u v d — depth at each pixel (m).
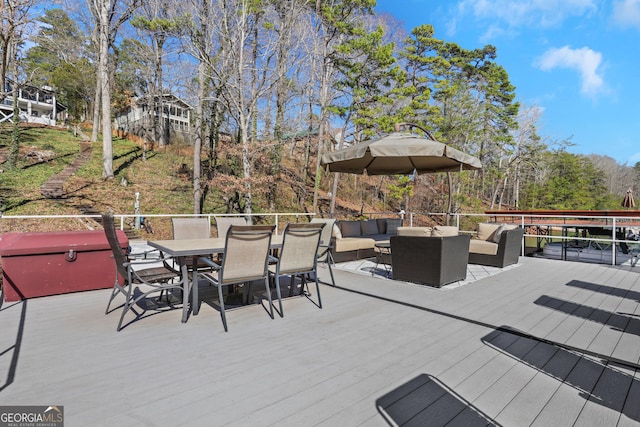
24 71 14.53
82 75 23.38
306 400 1.69
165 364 2.06
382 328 2.73
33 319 2.84
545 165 27.19
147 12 11.60
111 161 15.37
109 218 2.81
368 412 1.60
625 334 2.62
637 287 4.12
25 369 1.97
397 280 4.47
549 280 4.50
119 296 3.58
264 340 2.46
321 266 5.51
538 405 1.68
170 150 20.92
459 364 2.11
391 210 20.69
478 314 3.09
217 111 13.73
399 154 4.79
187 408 1.61
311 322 2.86
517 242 5.70
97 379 1.87
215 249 2.95
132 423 1.49
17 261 3.37
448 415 1.59
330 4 13.05
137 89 22.92
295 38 12.12
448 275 4.17
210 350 2.27
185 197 15.23
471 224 20.25
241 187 11.77
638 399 1.74
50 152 17.19
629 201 9.49
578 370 2.05
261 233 2.92
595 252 7.08
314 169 20.89
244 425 1.49
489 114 22.66
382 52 12.80
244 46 11.07
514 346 2.39
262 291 3.93
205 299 3.56
